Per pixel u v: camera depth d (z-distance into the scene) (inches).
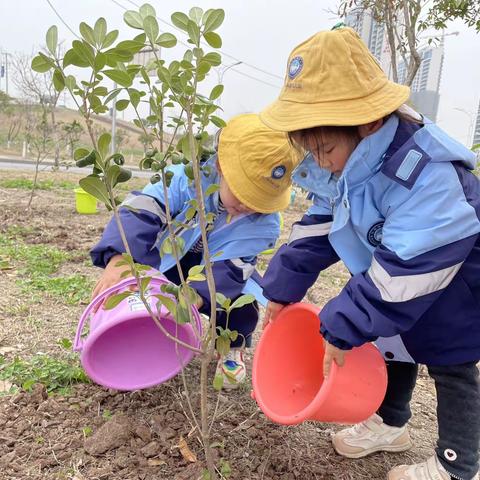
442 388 63.2
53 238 193.5
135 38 47.1
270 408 67.9
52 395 78.7
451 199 54.1
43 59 42.7
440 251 53.7
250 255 87.8
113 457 67.4
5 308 113.3
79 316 112.2
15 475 63.1
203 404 56.5
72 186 411.5
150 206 80.0
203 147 52.2
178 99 46.9
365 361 63.3
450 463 62.2
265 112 59.6
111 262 74.7
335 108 53.8
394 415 73.0
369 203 59.1
